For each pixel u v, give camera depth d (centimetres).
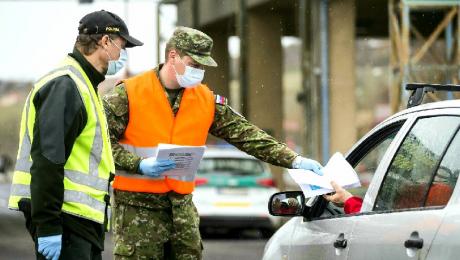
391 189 1096
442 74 4216
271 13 5716
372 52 10800
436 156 1030
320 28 4981
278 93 5800
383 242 1049
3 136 14450
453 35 4259
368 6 5041
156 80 1352
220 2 5838
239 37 5697
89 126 1135
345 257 1131
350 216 1157
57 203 1094
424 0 4144
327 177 1227
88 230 1133
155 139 1344
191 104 1355
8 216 4753
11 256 2941
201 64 1325
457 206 947
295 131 16462
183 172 1320
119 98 1343
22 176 1134
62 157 1095
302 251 1247
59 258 1124
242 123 1385
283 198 1263
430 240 963
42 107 1103
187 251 1347
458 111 1028
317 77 4991
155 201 1331
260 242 3509
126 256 1334
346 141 5009
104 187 1147
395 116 1170
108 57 1162
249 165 3609
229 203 3544
